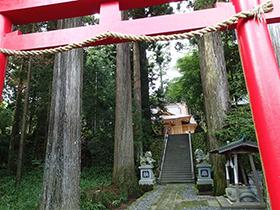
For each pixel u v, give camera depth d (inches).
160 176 562.9
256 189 251.3
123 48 438.3
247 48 56.4
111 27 67.7
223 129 310.2
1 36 73.2
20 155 412.2
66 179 156.8
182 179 543.5
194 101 655.1
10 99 554.6
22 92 522.6
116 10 70.1
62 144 161.9
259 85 52.7
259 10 57.0
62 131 164.1
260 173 268.7
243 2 60.1
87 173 503.2
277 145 48.4
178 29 64.2
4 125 483.2
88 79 493.0
